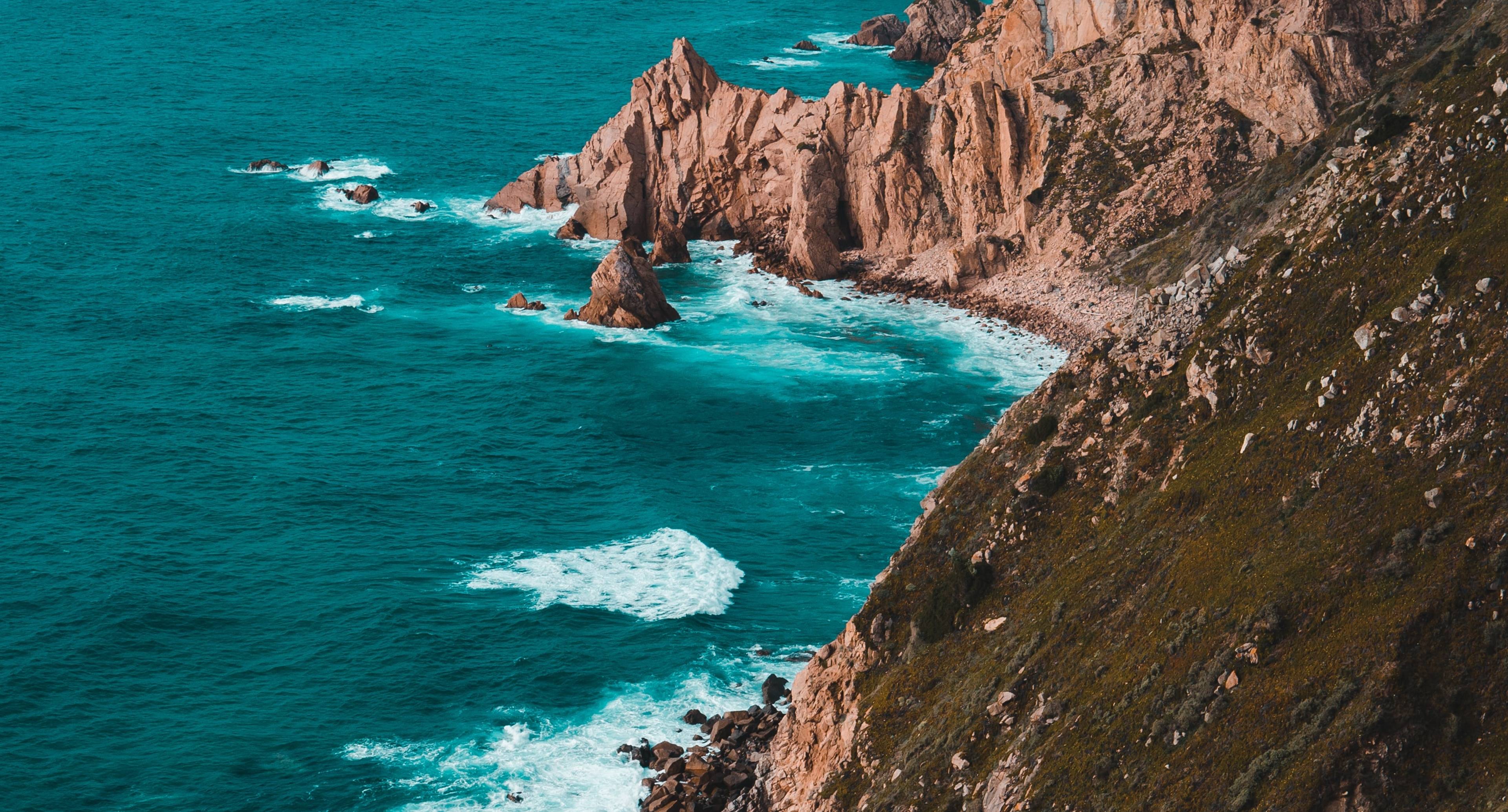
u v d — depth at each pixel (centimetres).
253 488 11144
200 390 12962
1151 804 4891
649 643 9125
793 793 6738
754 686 8719
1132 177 15175
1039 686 5822
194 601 9538
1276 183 13775
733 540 10506
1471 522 4844
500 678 8788
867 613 6950
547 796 7750
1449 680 4525
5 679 8600
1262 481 5775
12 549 10069
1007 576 6606
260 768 7956
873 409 12812
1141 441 6594
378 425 12412
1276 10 15300
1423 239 6122
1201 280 7188
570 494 11212
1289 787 4512
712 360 13938
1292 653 4944
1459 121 6494
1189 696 5072
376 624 9300
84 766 7931
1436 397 5347
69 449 11681
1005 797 5419
